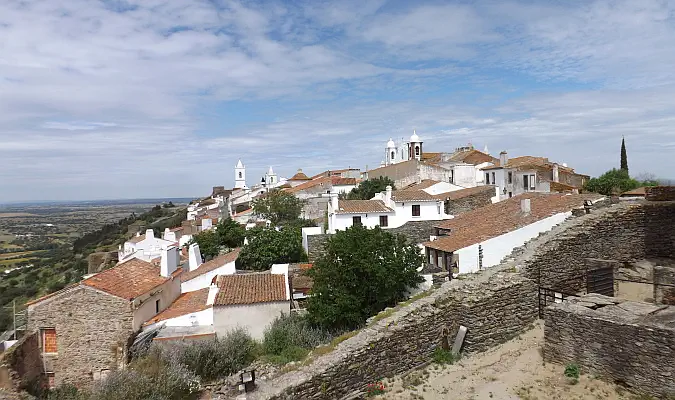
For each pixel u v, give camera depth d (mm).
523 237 22734
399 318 14766
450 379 13516
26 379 20219
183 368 19422
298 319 24422
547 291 16922
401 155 91000
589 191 48188
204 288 30844
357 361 13406
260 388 12281
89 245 100000
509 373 13297
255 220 57688
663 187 20750
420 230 39406
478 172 60719
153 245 48062
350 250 23438
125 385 17219
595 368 12250
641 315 12078
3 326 42625
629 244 19891
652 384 10992
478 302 15180
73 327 21844
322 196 63750
